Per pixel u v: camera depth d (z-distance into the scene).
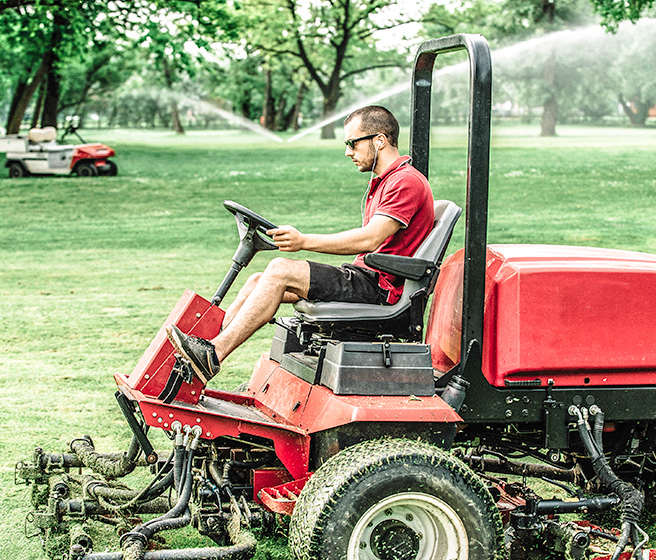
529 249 3.79
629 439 3.85
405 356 3.32
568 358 3.43
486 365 3.48
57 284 9.91
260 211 16.83
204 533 3.36
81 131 71.81
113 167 25.25
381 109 3.76
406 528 3.15
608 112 74.31
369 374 3.27
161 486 3.30
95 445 4.92
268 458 3.72
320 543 2.98
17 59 32.28
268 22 47.22
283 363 3.81
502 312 3.42
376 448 3.11
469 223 3.28
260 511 3.40
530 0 47.50
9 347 7.15
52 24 21.80
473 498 3.10
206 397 3.81
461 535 3.11
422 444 3.16
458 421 3.20
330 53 54.19
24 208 17.70
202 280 10.11
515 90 52.59
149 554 2.96
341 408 3.18
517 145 39.22
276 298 3.46
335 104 53.22
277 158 33.81
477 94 3.21
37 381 6.20
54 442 4.96
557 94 51.47
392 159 3.76
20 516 4.04
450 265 3.89
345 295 3.54
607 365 3.47
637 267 3.50
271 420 3.56
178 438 3.20
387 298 3.60
